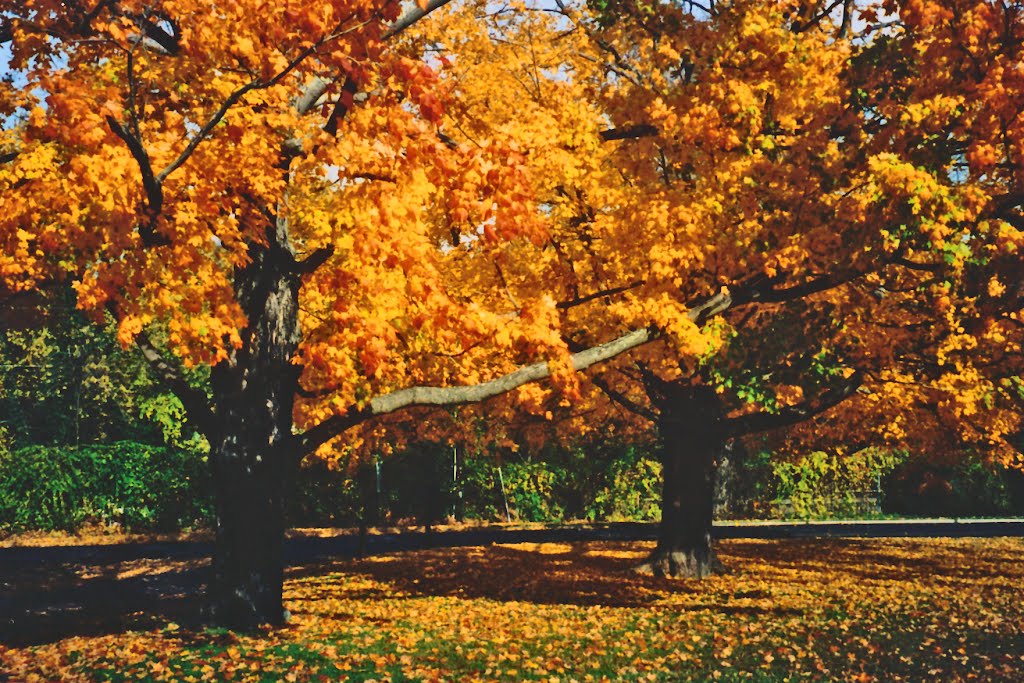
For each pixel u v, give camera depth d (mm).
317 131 8828
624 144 13141
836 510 32625
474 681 9664
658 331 12188
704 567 18625
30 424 32219
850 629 12680
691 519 18719
